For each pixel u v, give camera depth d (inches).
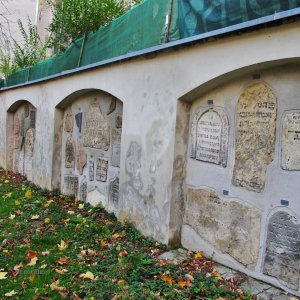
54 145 275.1
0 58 576.7
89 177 239.3
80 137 251.6
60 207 233.9
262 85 127.1
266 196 125.7
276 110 122.7
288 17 105.8
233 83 137.9
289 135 118.6
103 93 224.5
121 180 190.9
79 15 284.4
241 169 134.5
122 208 189.9
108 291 119.3
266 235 125.4
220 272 134.9
